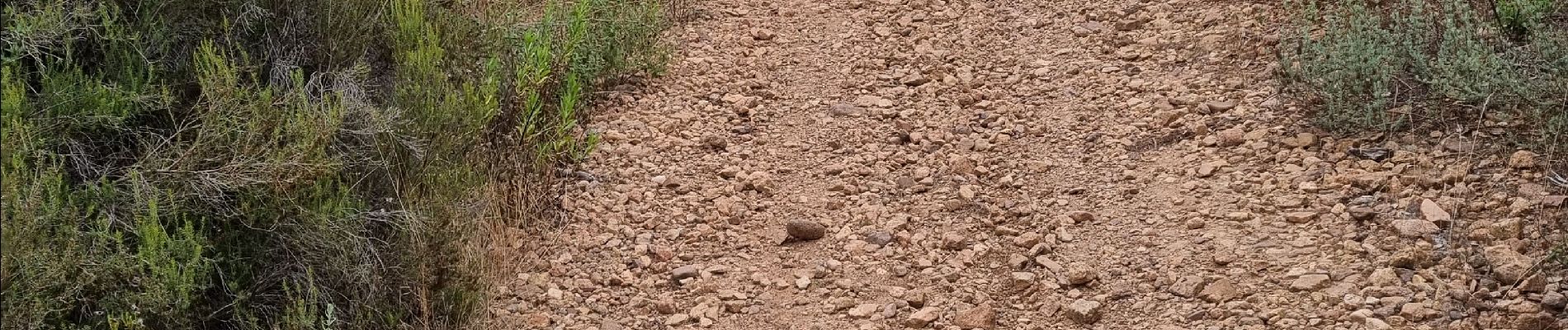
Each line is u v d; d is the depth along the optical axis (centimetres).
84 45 371
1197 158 439
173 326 319
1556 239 351
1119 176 439
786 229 421
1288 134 441
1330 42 478
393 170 387
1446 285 340
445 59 452
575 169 462
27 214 292
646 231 424
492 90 422
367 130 377
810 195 447
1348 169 409
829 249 410
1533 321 321
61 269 299
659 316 379
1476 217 369
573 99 457
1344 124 436
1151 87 505
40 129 324
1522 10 450
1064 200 428
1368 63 435
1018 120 497
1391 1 518
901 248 407
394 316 350
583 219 430
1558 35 423
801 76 555
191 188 337
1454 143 411
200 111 354
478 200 400
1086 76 527
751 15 628
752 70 562
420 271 357
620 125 501
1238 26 540
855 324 368
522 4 567
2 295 286
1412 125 427
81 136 344
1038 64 547
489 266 389
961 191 438
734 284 393
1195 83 499
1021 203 430
